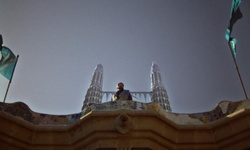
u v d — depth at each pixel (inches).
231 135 366.9
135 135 352.2
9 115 364.5
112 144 348.5
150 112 358.9
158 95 2065.7
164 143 368.5
